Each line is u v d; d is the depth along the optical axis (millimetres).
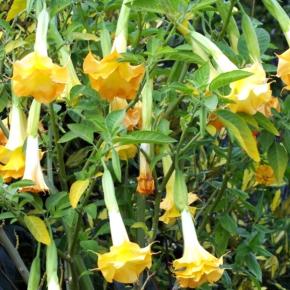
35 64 1821
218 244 2461
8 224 2766
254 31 2047
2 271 2689
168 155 2062
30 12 2107
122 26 1995
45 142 2238
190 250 1957
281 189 3352
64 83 1832
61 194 2008
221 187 2416
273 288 3145
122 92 1920
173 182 2135
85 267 2314
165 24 2553
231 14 2105
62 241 2305
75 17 2271
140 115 2096
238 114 1924
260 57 2139
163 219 2135
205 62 1910
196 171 2715
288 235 3064
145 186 2057
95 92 2072
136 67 1910
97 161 1925
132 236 2322
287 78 1917
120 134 1941
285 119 2213
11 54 2316
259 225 2625
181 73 2164
